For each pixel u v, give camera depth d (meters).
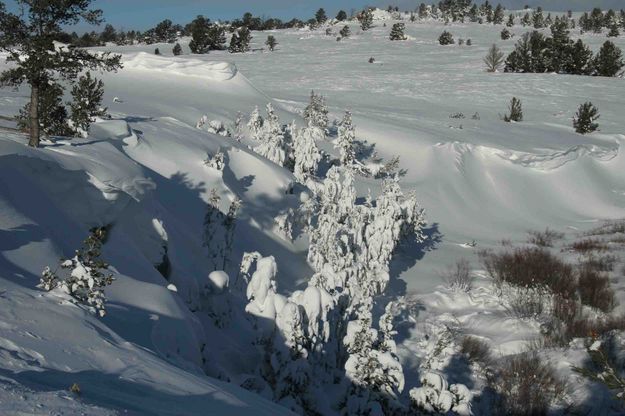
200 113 42.78
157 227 18.34
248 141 40.31
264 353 15.05
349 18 194.75
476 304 25.31
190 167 26.09
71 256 12.95
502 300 25.58
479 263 31.22
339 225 25.62
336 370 15.90
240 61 103.56
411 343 21.16
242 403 6.45
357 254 26.09
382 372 13.58
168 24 142.50
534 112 72.88
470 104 75.69
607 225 41.00
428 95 79.50
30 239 11.59
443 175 45.56
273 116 36.91
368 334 14.23
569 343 20.88
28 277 9.66
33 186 14.70
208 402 5.87
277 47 126.88
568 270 28.09
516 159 50.50
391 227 26.81
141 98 44.25
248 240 25.16
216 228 23.50
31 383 4.67
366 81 86.56
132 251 16.11
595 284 26.05
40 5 16.62
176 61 53.88
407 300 24.97
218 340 15.24
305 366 14.20
